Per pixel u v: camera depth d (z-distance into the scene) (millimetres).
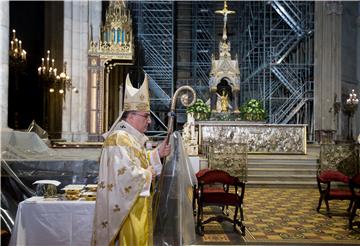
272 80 23703
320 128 22016
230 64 20531
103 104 17047
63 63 16625
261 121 19391
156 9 23562
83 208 4863
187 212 5184
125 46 17219
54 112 16422
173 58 23656
